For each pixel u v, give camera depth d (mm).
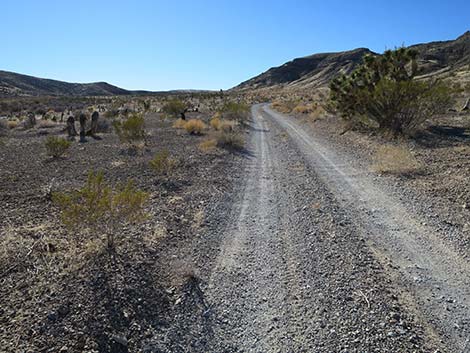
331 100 28406
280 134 22141
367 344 3832
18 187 9961
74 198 6215
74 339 3799
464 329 4070
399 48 18891
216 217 7645
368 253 5906
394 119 16906
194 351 3822
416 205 8016
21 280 4895
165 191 9469
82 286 4707
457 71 72500
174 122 29141
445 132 16375
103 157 14617
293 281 5113
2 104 53062
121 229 6605
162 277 5137
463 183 9039
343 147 16219
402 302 4574
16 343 3709
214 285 5020
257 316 4371
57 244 5965
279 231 6918
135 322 4145
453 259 5641
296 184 10273
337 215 7645
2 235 6352
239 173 11758
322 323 4199
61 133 24219
